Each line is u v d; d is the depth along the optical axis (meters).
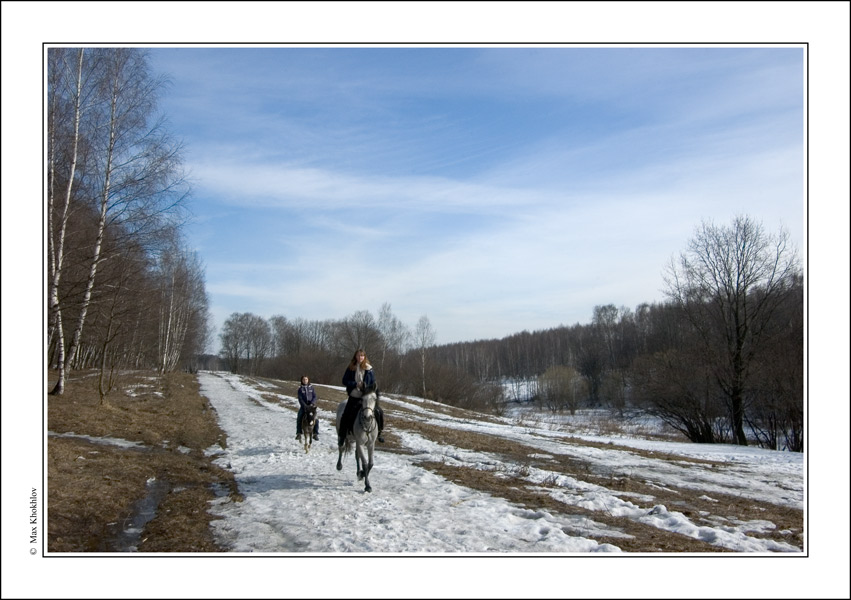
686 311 37.84
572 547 7.75
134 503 10.16
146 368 64.81
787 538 8.76
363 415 11.01
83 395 24.41
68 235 21.30
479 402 65.88
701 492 12.98
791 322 33.25
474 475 13.45
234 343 116.19
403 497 10.74
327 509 9.50
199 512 9.47
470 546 7.69
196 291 62.47
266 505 9.87
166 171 22.02
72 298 23.03
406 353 78.25
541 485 12.59
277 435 19.45
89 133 20.88
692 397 36.06
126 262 23.27
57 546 7.61
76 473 11.42
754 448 26.00
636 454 20.14
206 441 17.94
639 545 7.96
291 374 82.19
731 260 35.31
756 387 33.25
